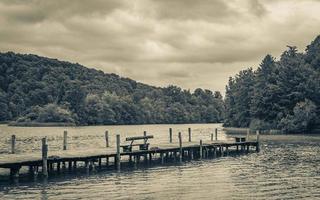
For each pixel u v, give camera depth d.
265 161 52.44
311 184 36.41
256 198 31.39
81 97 196.88
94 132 135.50
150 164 49.94
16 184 36.78
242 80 154.38
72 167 46.34
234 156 58.31
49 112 185.00
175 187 35.69
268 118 116.75
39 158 39.66
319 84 112.56
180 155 52.34
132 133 128.62
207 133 123.62
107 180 39.06
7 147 76.88
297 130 106.62
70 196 32.59
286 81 115.12
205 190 34.34
